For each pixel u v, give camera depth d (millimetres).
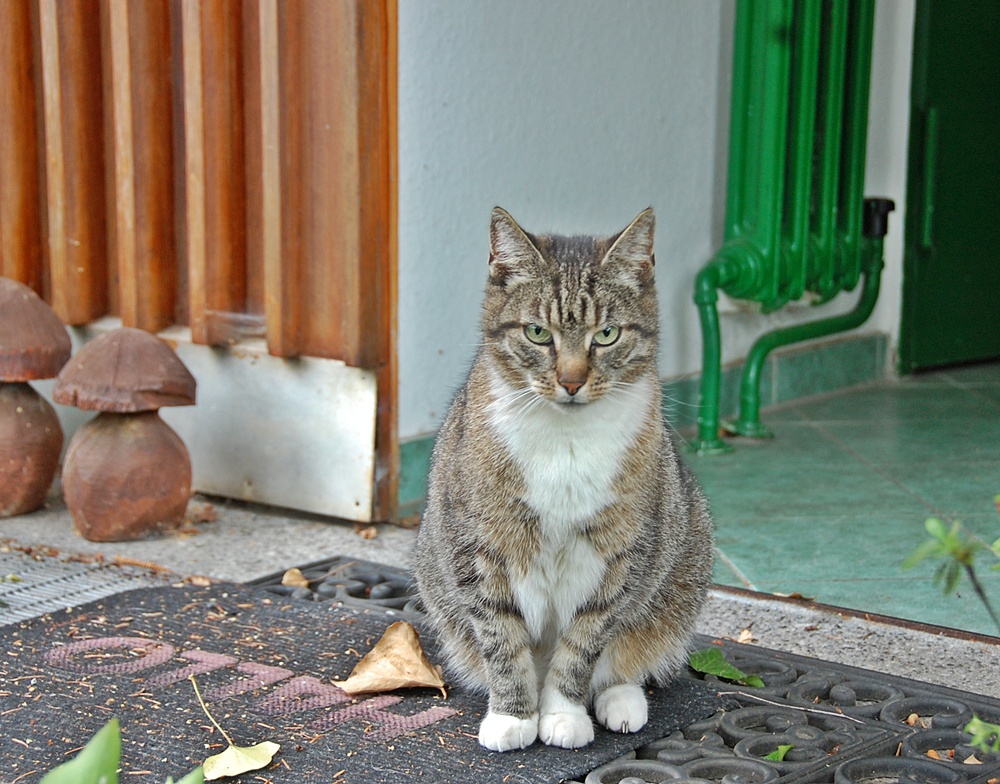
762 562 2006
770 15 2416
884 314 3074
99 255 2254
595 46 2346
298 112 2047
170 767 1503
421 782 1490
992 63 3043
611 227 2422
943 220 3066
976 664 1718
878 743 1535
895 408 2809
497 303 1597
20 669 1669
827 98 2557
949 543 1261
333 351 2078
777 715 1591
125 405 1995
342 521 2137
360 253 2033
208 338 2129
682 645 1652
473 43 2166
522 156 2260
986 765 1498
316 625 1778
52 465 2152
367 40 2004
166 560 1985
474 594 1570
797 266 2549
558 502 1540
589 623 1570
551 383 1540
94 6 2199
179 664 1686
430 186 2141
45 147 2262
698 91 2578
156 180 2168
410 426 2168
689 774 1500
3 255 2279
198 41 2070
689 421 2643
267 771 1504
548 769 1511
